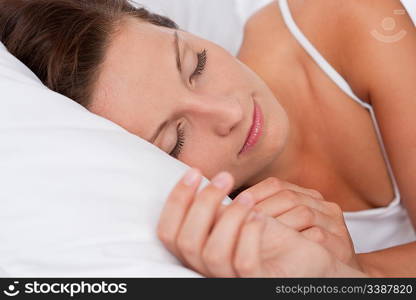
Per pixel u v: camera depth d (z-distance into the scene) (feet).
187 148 3.22
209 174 3.31
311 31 4.01
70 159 2.56
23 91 2.82
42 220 2.38
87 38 3.21
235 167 3.38
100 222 2.37
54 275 2.22
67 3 3.35
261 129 3.34
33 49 3.36
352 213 4.22
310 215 2.91
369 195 4.21
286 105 4.09
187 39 3.42
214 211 2.20
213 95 3.21
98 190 2.47
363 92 3.91
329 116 4.05
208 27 5.16
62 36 3.26
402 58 3.70
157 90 3.10
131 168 2.59
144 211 2.45
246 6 4.99
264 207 2.93
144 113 3.09
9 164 2.54
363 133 4.03
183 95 3.11
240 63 3.60
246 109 3.32
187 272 2.27
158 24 3.78
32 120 2.70
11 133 2.64
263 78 4.14
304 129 4.12
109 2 3.56
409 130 3.72
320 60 3.96
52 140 2.62
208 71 3.35
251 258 2.15
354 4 3.79
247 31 4.46
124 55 3.16
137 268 2.23
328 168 4.20
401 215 4.26
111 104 3.12
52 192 2.46
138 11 3.78
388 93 3.74
